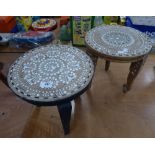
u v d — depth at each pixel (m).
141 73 1.61
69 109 0.92
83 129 1.18
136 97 1.40
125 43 1.19
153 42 1.73
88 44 1.18
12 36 1.89
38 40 1.83
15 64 0.99
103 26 1.40
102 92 1.44
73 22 1.72
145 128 1.19
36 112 1.28
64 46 1.14
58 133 1.16
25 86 0.86
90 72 0.94
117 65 1.72
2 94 1.41
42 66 0.97
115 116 1.27
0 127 1.19
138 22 1.75
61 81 0.88
